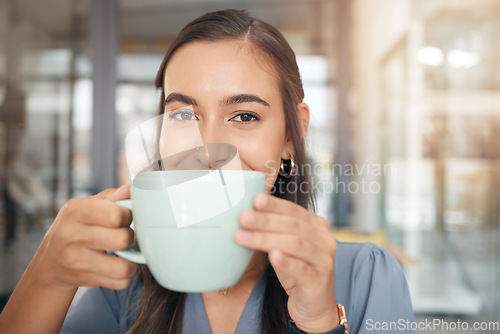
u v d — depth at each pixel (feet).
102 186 9.29
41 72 9.15
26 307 1.26
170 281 1.07
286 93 1.79
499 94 7.67
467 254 7.65
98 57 9.25
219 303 1.80
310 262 1.14
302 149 2.05
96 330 1.98
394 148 8.66
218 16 1.71
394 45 8.71
